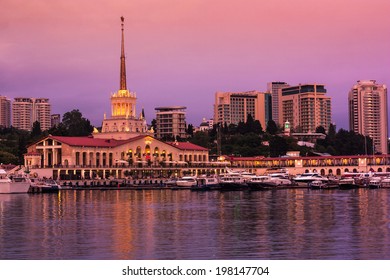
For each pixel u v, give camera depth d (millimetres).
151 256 118438
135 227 156125
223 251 122375
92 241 134625
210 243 131125
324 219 169000
